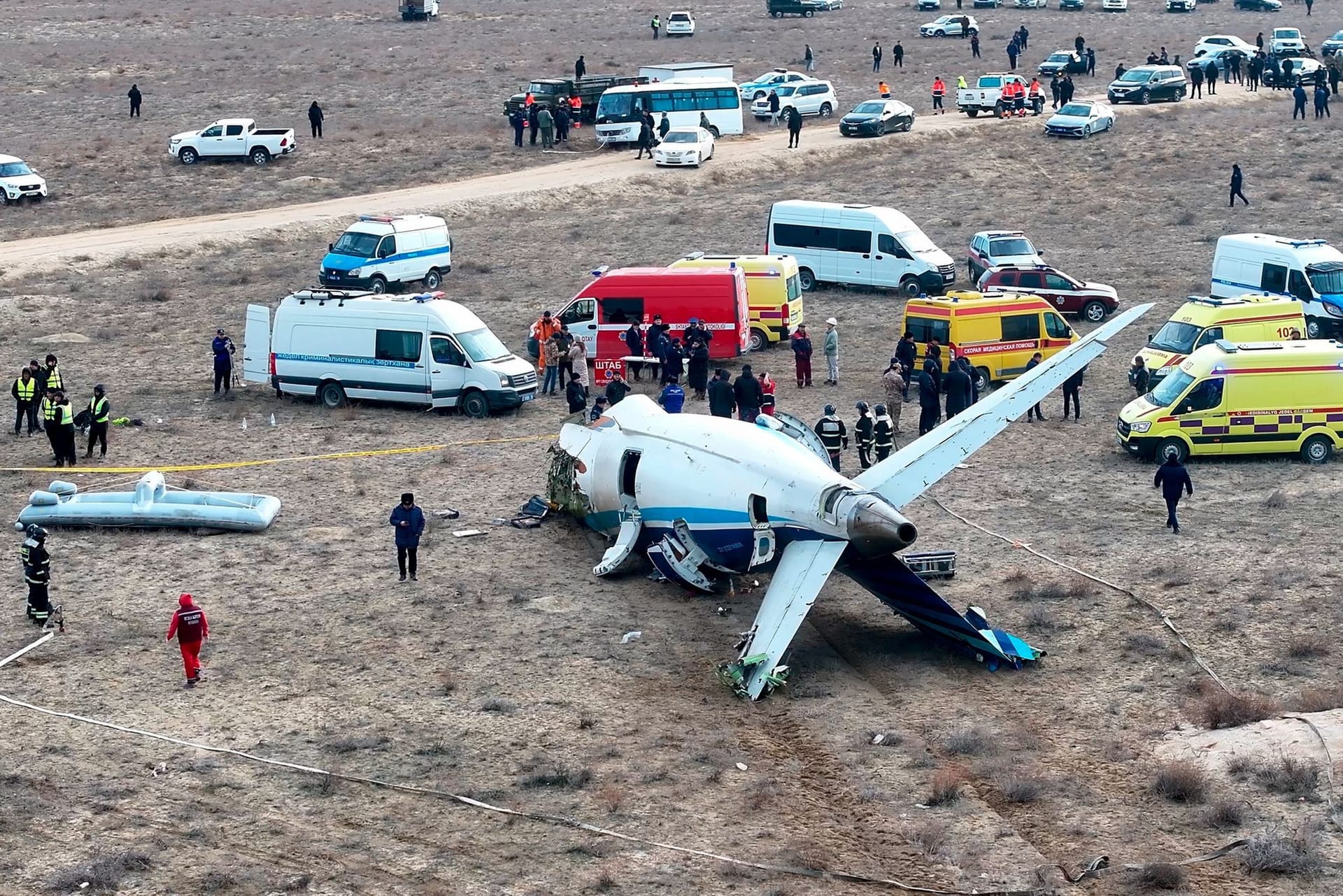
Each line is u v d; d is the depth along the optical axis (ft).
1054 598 96.27
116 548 108.88
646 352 162.09
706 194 268.21
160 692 83.25
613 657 88.48
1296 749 70.38
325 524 114.52
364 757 74.79
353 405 151.84
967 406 135.95
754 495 92.73
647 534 102.12
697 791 70.69
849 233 202.90
